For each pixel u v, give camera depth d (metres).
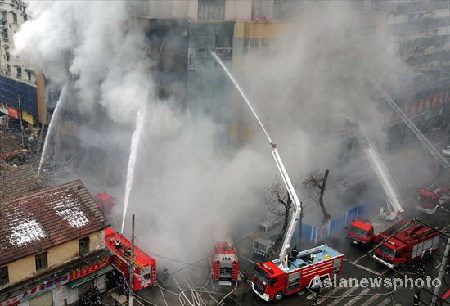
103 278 29.44
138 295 29.88
